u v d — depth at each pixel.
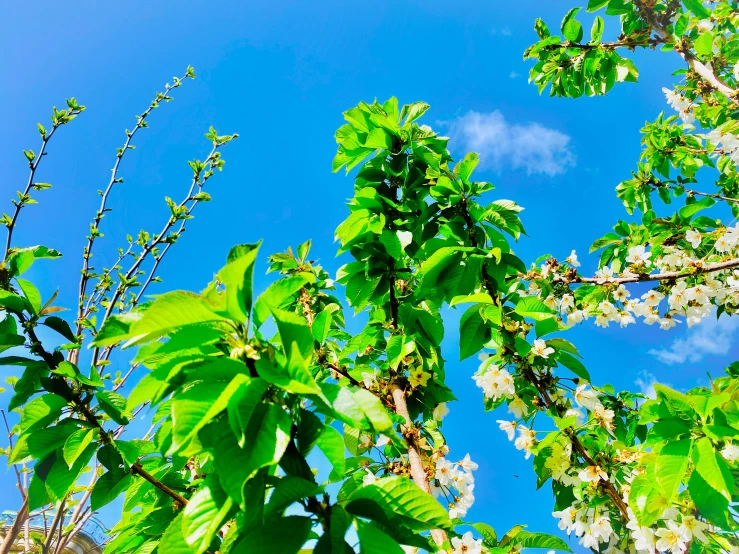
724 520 2.08
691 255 4.81
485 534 2.64
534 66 6.30
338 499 1.47
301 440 1.45
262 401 1.38
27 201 3.50
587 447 3.14
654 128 6.06
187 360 1.46
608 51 5.88
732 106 5.44
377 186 3.97
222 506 1.24
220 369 1.38
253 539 1.33
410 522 1.46
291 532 1.35
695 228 5.01
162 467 2.55
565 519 3.06
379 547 1.35
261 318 1.49
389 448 3.05
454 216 3.56
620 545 3.07
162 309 1.33
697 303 3.95
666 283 4.06
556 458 3.02
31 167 3.62
